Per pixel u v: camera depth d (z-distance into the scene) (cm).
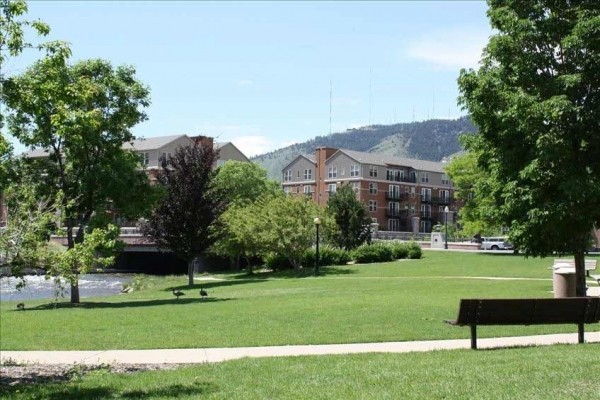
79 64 3253
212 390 888
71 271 1098
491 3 1855
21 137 3178
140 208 3475
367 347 1338
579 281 1825
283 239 4847
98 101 3219
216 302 2680
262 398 809
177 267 7119
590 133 1642
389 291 2866
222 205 4334
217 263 6944
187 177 4162
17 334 1697
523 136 1730
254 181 7788
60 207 1170
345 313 1928
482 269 4494
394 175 11144
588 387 794
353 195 6056
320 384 885
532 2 1767
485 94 1755
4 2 1004
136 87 3403
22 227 1054
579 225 1722
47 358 1313
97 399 873
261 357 1211
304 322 1752
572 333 1507
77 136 1129
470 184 6631
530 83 1734
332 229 5156
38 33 1050
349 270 4831
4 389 976
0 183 1146
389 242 6181
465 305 1212
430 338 1444
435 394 785
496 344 1340
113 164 3362
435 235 7581
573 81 1617
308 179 11444
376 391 818
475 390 799
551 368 926
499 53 1752
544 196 1697
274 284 3888
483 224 6556
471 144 1883
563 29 1709
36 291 4741
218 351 1340
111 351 1380
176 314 2152
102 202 3394
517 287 2994
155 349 1393
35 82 1077
